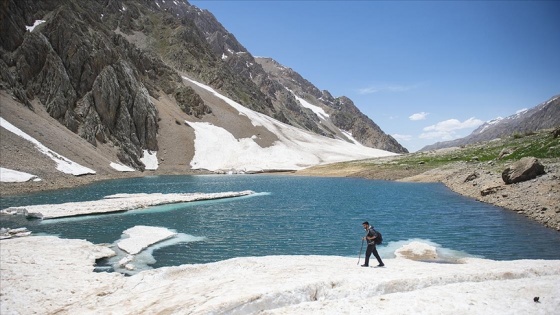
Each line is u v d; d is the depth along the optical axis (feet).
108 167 306.35
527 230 100.83
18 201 164.25
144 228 111.96
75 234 107.34
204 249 92.07
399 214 131.85
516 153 214.69
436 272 53.88
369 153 556.51
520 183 145.38
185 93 511.81
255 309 43.42
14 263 73.51
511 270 53.21
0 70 292.20
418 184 230.89
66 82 337.93
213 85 651.25
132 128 382.83
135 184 254.27
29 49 329.52
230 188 236.22
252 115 565.94
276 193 206.28
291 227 116.06
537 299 40.29
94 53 370.12
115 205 151.12
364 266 63.31
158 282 60.85
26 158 226.79
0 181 191.31
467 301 41.63
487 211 130.21
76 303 53.62
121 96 382.83
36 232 109.60
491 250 84.38
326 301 44.75
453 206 143.54
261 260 71.15
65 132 304.09
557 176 134.92
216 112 520.83
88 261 77.25
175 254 87.92
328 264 66.08
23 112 276.21
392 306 41.73
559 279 48.11
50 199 171.01
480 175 190.80
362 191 204.85
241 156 432.25
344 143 624.59
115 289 59.00
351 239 100.22
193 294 49.90
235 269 65.51
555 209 110.22
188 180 295.69
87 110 344.08
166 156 399.24
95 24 449.06
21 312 51.01
